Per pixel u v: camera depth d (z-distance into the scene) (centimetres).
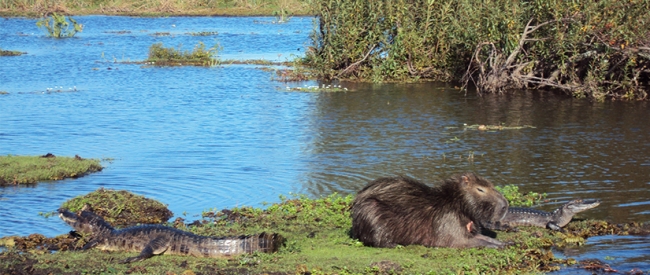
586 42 2256
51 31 4553
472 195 884
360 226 913
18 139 1695
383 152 1519
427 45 2714
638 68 2278
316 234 966
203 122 1900
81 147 1606
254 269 818
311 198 1184
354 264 826
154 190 1252
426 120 1894
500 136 1675
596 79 2216
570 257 882
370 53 2795
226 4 6600
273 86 2580
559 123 1831
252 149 1571
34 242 948
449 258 852
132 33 4756
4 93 2406
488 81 2369
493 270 823
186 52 3434
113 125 1869
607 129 1744
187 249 882
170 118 1961
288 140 1662
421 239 900
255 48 3931
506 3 2323
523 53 2395
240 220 1052
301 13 6138
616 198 1156
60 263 847
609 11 2144
